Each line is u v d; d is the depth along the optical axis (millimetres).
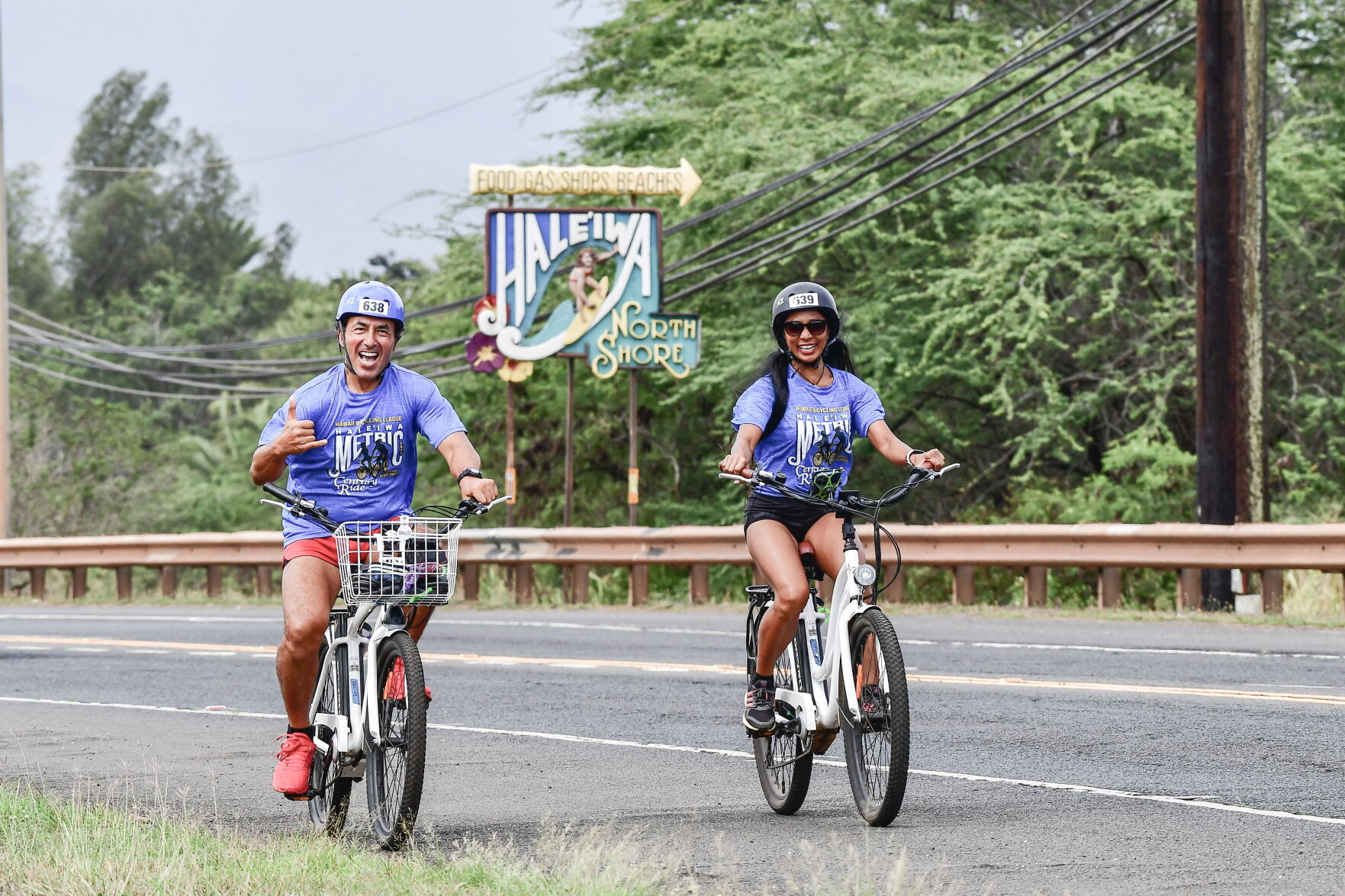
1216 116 46500
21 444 103125
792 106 74312
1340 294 68750
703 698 29188
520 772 22375
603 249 64375
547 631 42031
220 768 23297
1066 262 64562
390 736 17203
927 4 80125
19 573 85500
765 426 18344
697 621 44375
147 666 36312
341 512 17438
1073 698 27953
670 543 50938
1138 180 66062
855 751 18625
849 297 73312
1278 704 26781
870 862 15648
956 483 74438
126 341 177750
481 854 16203
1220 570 44531
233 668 35562
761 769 19703
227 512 121312
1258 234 46344
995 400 69062
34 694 32125
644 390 79188
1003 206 69125
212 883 14391
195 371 172625
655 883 15148
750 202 72688
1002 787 20438
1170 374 64875
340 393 17328
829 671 18188
